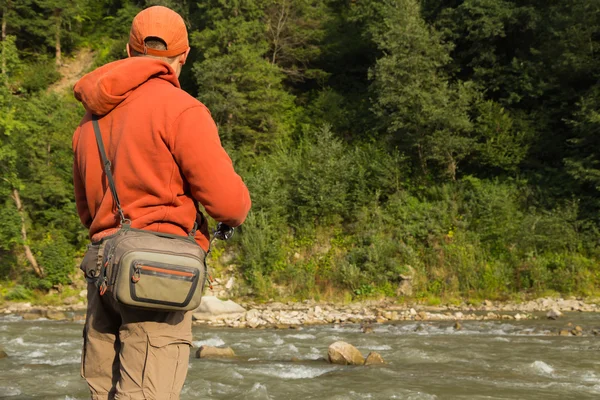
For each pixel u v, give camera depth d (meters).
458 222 19.89
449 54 25.22
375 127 23.64
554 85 22.28
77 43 38.09
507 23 23.97
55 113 24.61
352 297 18.91
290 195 21.91
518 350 9.31
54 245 21.88
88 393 6.16
